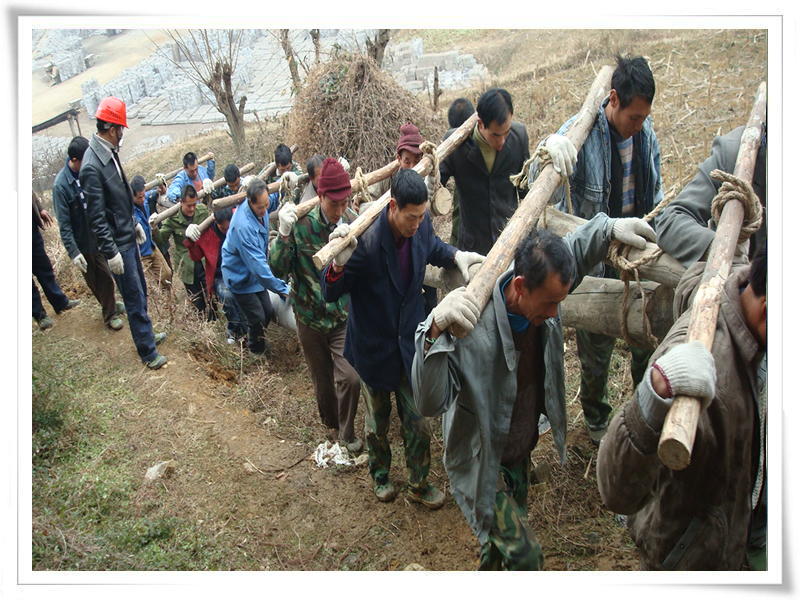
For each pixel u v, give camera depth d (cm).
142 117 1639
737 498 182
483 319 221
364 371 315
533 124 920
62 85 1925
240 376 473
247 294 483
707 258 219
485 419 223
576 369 437
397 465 379
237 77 1672
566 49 1226
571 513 325
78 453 369
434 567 307
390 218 287
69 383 438
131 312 455
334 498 353
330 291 293
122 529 311
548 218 317
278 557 311
